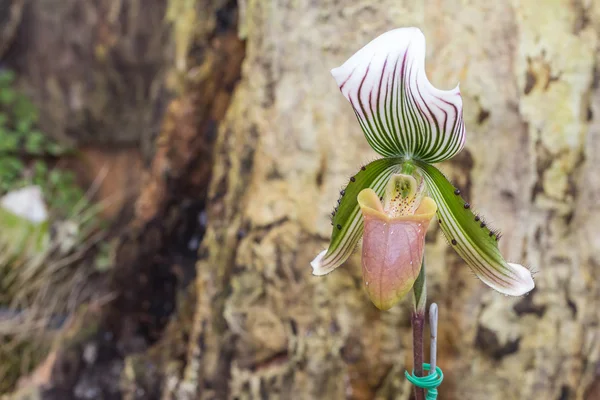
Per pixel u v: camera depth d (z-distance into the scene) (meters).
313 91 0.53
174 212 0.67
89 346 0.66
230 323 0.54
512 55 0.51
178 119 0.66
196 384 0.56
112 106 1.05
